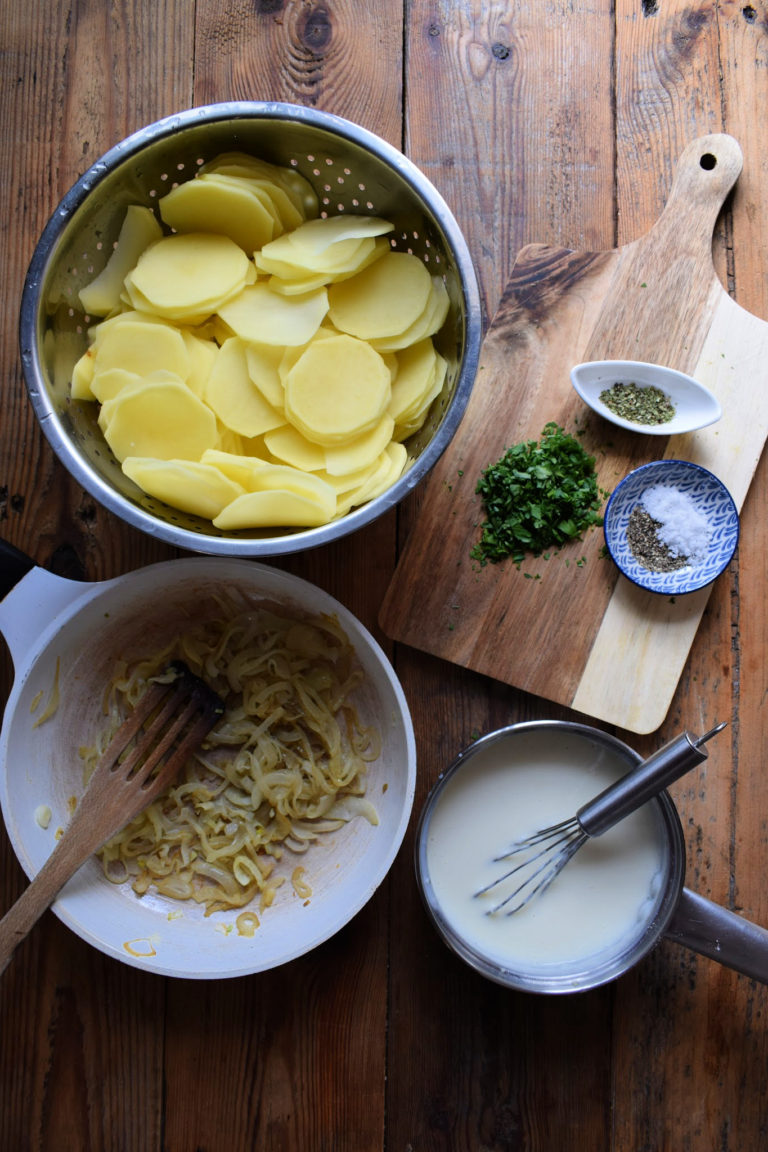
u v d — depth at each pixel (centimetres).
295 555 78
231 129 67
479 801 76
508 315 78
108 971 76
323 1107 76
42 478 77
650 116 80
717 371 78
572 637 76
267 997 76
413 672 78
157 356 68
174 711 73
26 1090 75
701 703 78
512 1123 76
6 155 78
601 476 78
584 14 80
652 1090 77
